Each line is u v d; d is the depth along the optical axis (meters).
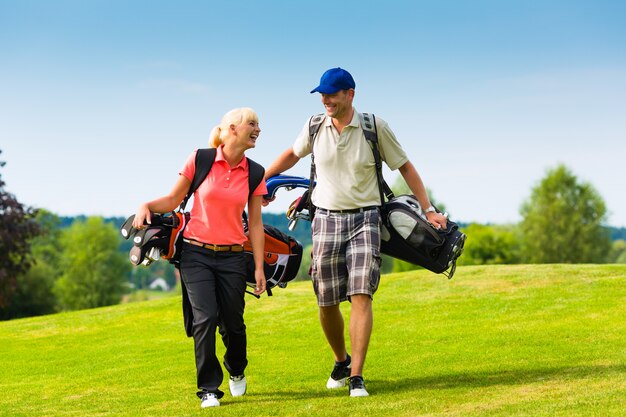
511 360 6.95
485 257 67.44
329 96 5.71
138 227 5.51
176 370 8.01
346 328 9.78
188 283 5.59
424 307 10.92
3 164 29.48
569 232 61.69
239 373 6.10
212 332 5.52
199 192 5.61
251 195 5.79
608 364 6.36
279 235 6.09
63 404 6.52
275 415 5.15
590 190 62.91
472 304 10.79
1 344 11.42
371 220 5.77
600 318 9.01
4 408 6.44
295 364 7.77
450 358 7.30
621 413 4.46
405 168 6.04
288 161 6.28
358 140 5.78
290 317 11.34
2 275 29.06
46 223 66.69
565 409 4.68
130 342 10.54
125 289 69.00
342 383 6.27
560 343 7.61
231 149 5.64
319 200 5.89
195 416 5.27
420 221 5.82
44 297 56.88
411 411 4.96
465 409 4.89
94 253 66.12
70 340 11.27
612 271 12.38
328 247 5.81
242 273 5.69
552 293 11.01
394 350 8.02
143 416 5.50
